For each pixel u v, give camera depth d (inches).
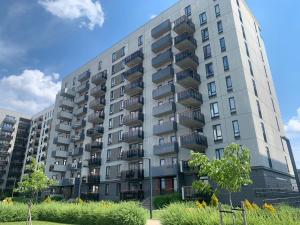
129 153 1457.9
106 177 1610.5
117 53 1911.9
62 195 1919.3
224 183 388.5
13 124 3683.6
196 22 1439.5
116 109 1742.1
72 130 2169.0
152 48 1558.8
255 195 971.3
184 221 478.3
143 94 1566.2
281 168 1235.9
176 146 1256.2
